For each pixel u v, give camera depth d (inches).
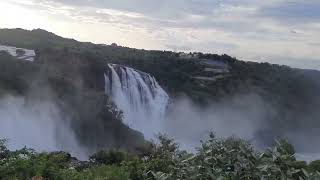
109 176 496.7
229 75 4781.0
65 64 2960.1
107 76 3029.0
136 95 3179.1
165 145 487.5
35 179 396.8
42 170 430.9
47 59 2965.1
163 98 3506.4
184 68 4724.4
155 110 3346.5
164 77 4254.4
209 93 4328.3
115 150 914.7
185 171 215.0
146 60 4441.4
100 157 882.8
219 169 206.5
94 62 2989.7
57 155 641.6
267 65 5177.2
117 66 3169.3
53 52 3031.5
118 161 864.3
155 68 4335.6
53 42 4264.3
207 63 4985.2
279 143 216.5
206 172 206.8
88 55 3024.1
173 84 4205.2
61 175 445.4
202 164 211.6
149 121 3233.3
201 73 4736.7
